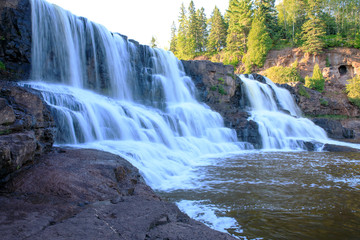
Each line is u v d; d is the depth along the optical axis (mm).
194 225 4719
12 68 15688
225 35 76500
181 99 27984
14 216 4305
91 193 5738
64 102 13484
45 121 8938
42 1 17297
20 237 3527
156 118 18375
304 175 11625
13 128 6512
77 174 6500
